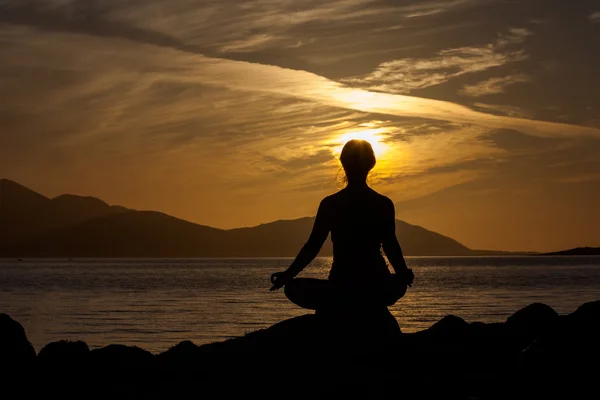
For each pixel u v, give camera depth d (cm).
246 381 695
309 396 655
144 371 762
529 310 992
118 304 6397
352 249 666
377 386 650
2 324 797
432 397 657
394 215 674
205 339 3544
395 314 4988
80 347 801
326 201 676
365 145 674
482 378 745
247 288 9600
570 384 681
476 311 5262
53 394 711
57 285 10700
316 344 690
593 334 722
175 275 16000
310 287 677
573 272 16088
